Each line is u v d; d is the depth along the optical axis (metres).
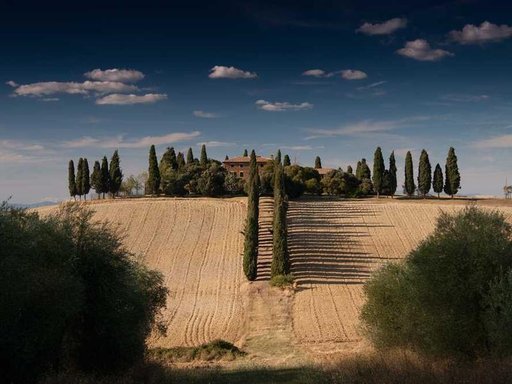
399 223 98.94
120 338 25.09
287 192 120.50
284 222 71.94
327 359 33.25
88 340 24.86
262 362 35.81
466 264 24.69
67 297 21.25
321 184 135.38
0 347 18.97
